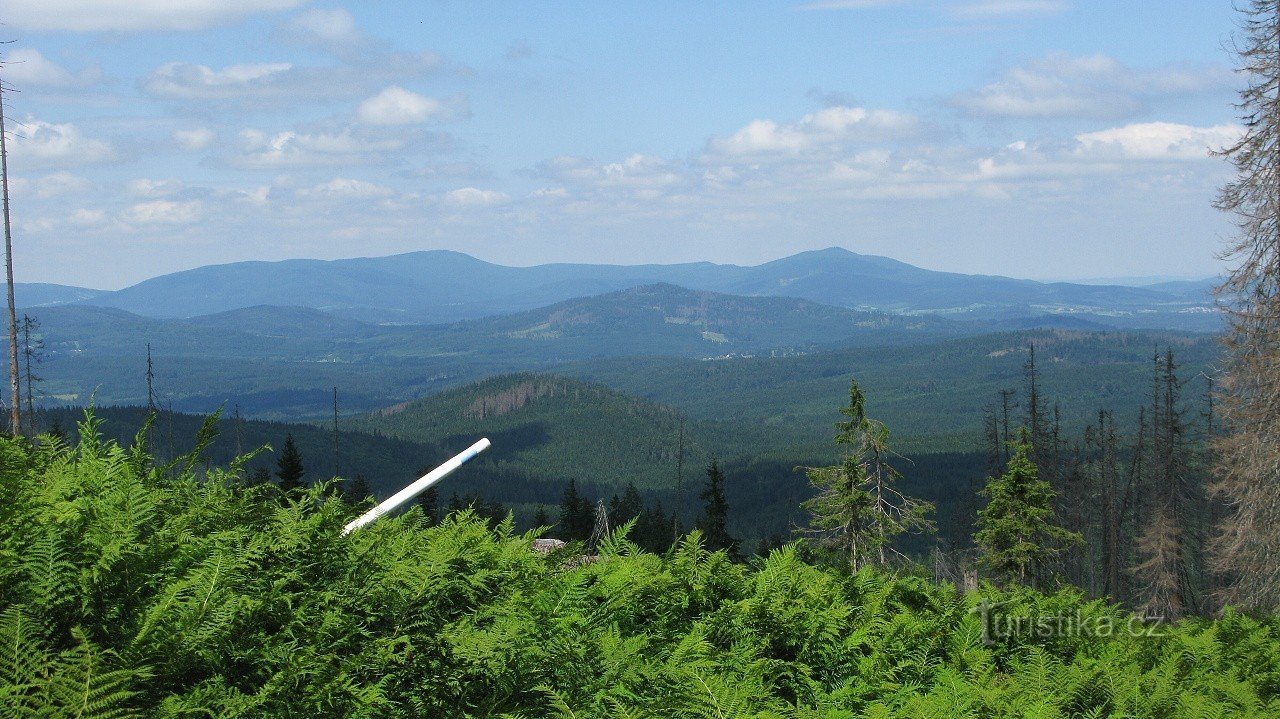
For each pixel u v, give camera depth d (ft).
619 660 14.90
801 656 18.89
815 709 16.97
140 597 12.19
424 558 16.46
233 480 17.06
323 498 18.65
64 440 18.56
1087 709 18.12
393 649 13.20
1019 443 109.50
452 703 12.91
